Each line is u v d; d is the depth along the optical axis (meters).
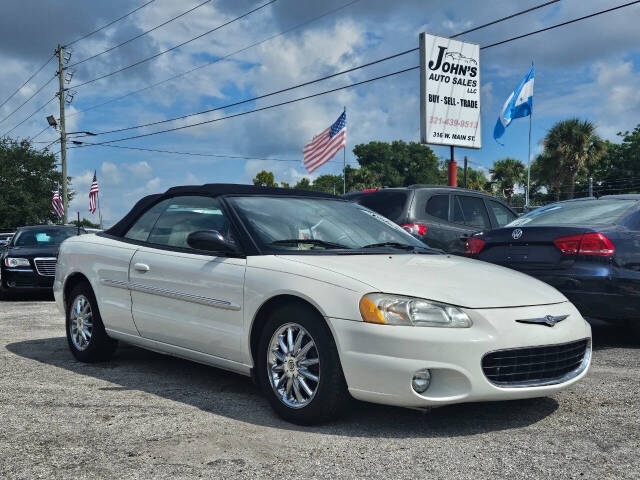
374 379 3.51
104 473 3.04
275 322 3.94
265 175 60.25
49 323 8.09
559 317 3.86
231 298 4.20
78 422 3.82
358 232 4.79
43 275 11.72
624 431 3.65
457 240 9.01
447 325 3.52
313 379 3.73
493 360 3.57
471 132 20.95
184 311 4.57
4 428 3.70
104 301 5.29
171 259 4.72
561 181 36.66
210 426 3.75
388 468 3.10
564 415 3.96
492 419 3.88
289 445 3.43
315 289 3.76
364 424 3.78
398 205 8.78
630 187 47.97
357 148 97.50
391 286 3.67
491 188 62.22
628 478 2.97
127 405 4.20
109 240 5.46
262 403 4.26
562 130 35.78
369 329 3.52
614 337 6.64
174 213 5.06
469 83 20.81
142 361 5.62
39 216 49.88
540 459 3.22
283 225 4.56
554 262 5.88
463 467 3.11
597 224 5.98
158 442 3.47
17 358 5.79
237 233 4.43
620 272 5.66
